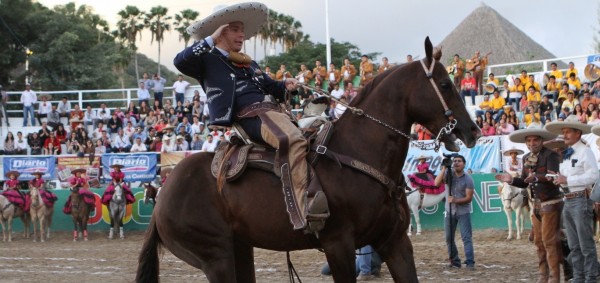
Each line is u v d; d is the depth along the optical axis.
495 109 22.77
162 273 12.47
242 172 5.81
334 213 5.55
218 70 6.03
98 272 12.98
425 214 19.89
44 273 12.86
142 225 22.88
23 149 26.30
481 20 38.12
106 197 21.52
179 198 5.99
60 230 23.41
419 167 19.39
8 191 21.53
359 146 5.71
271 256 14.55
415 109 5.68
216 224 5.92
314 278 11.45
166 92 57.69
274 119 5.78
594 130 9.15
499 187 17.83
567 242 9.86
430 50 5.65
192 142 23.91
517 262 12.88
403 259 5.73
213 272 5.91
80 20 49.50
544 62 24.20
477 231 18.61
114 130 26.97
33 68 42.56
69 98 42.53
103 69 44.62
